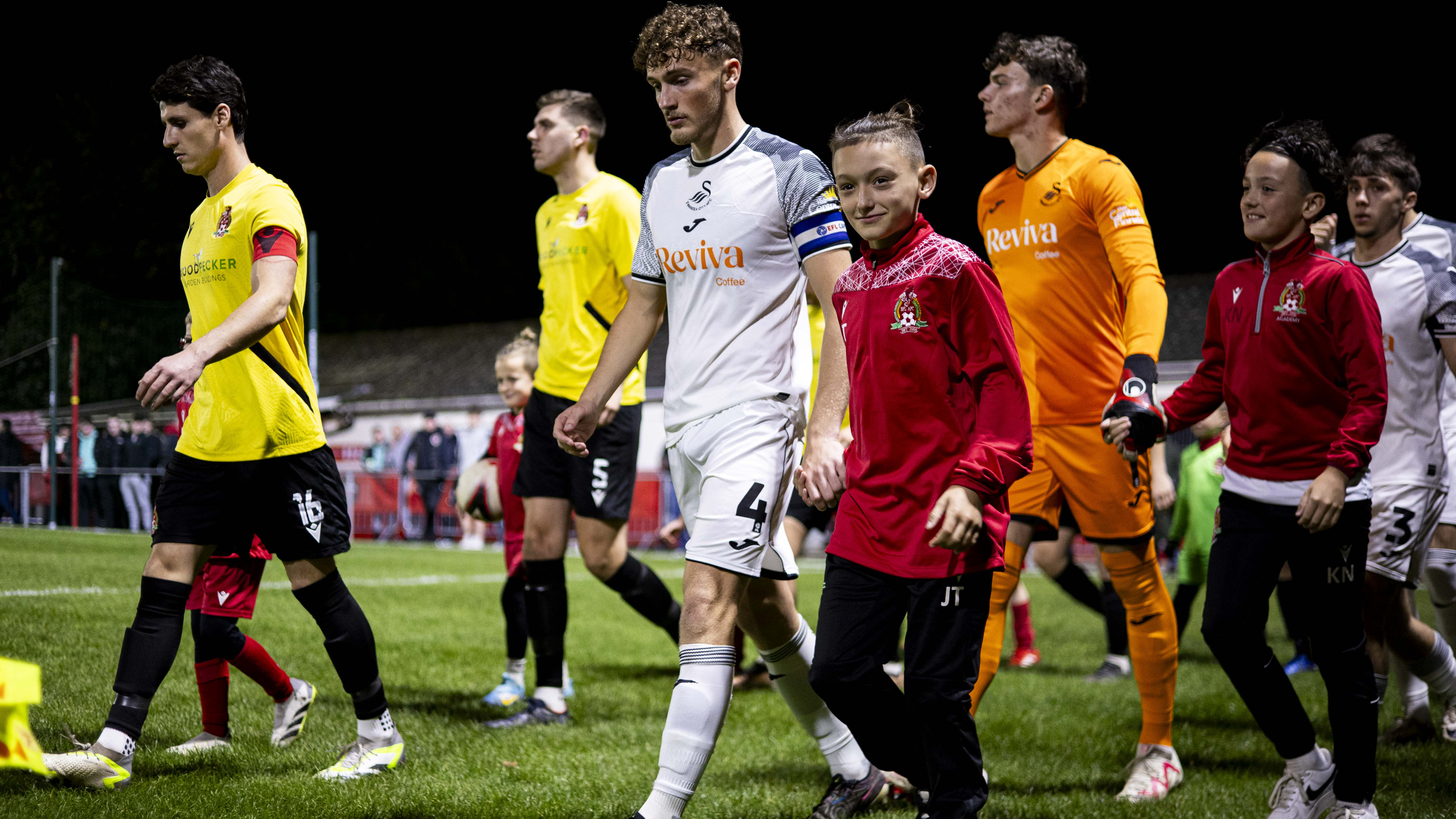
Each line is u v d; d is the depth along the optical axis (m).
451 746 3.83
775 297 2.95
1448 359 4.00
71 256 31.45
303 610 6.76
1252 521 3.16
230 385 3.15
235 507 3.19
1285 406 3.10
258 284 3.06
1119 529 3.74
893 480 2.59
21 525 17.19
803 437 3.11
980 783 2.55
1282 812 3.15
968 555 2.50
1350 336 2.97
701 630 2.76
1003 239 3.89
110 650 4.74
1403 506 4.06
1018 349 3.87
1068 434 3.78
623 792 3.30
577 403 3.25
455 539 17.48
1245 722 4.95
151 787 2.96
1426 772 3.88
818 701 3.19
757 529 2.82
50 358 21.16
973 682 2.54
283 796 2.98
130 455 17.14
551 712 4.46
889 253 2.62
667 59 2.92
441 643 6.21
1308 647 6.61
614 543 4.90
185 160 3.23
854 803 3.20
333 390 26.19
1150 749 3.75
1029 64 3.79
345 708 4.28
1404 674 4.52
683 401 2.96
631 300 3.21
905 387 2.57
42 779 2.90
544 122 4.88
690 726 2.66
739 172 2.93
